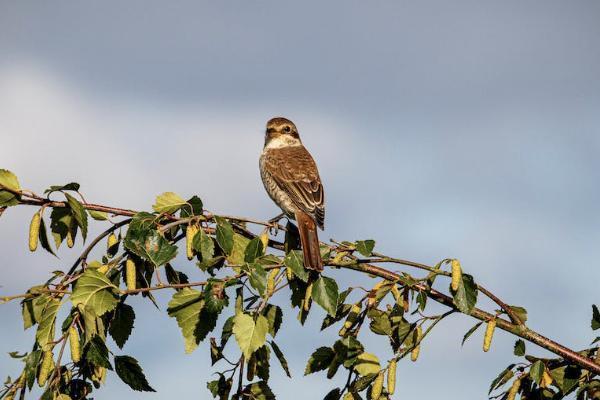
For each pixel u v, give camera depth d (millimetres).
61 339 7262
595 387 8148
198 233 8227
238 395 7816
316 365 8203
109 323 8133
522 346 8297
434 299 8531
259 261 8094
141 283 8422
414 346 8258
